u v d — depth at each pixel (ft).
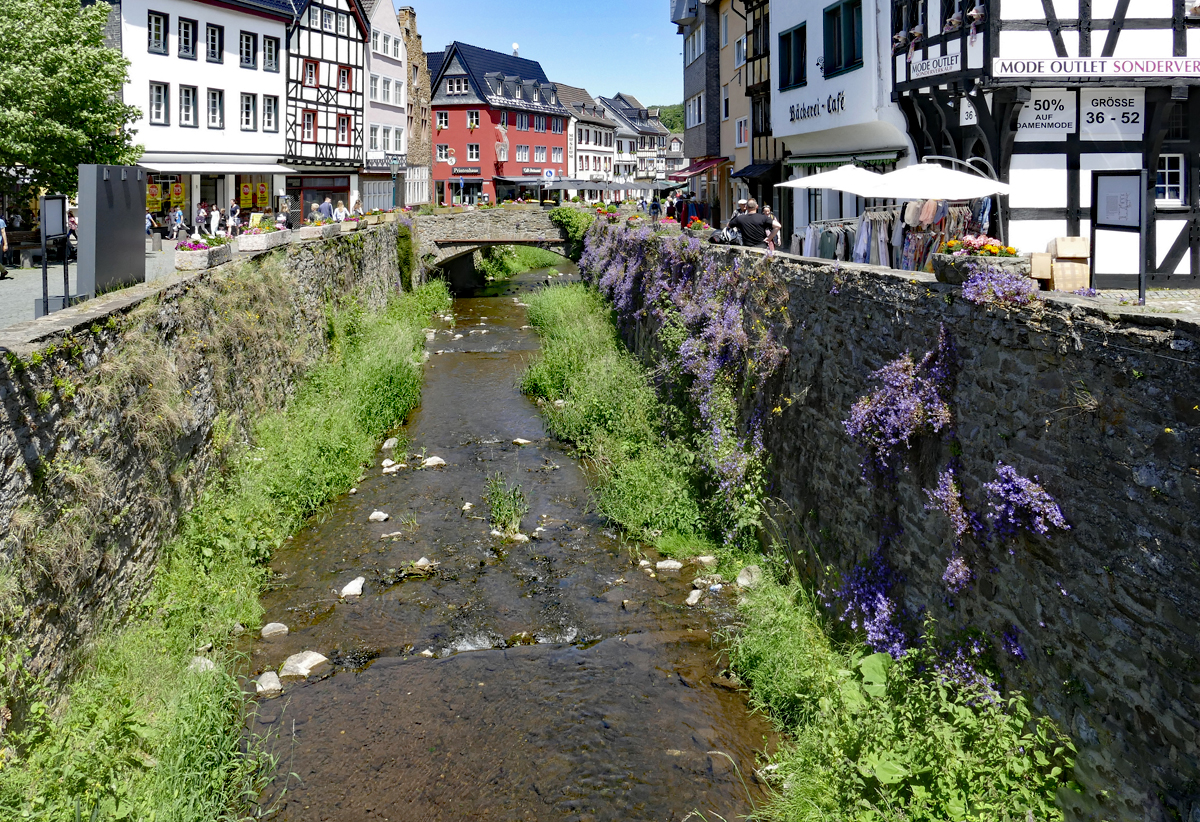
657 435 47.67
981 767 18.40
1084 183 43.57
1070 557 17.49
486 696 26.94
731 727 25.27
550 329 83.05
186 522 33.81
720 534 37.11
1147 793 15.55
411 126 193.26
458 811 22.24
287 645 29.96
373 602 32.86
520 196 235.20
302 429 47.09
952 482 21.20
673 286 52.44
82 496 24.62
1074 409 17.38
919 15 49.60
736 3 105.19
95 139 77.46
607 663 28.66
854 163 63.21
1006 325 19.52
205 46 113.80
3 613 20.13
